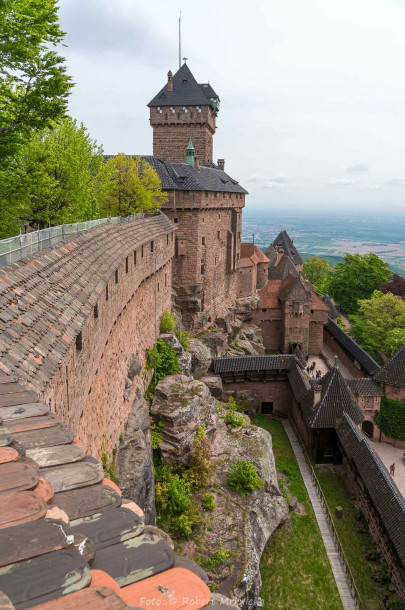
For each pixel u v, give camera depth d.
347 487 37.72
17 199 22.33
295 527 32.12
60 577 3.13
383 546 29.73
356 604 26.55
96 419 17.52
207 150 66.81
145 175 44.47
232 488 29.62
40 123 19.86
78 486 4.40
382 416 46.09
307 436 42.81
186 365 37.56
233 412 38.78
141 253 29.58
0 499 3.81
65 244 16.97
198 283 50.16
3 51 18.06
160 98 64.12
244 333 65.94
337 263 98.25
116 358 22.45
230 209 60.38
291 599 26.56
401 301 72.44
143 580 3.50
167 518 26.17
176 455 29.34
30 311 10.56
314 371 63.84
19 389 6.63
